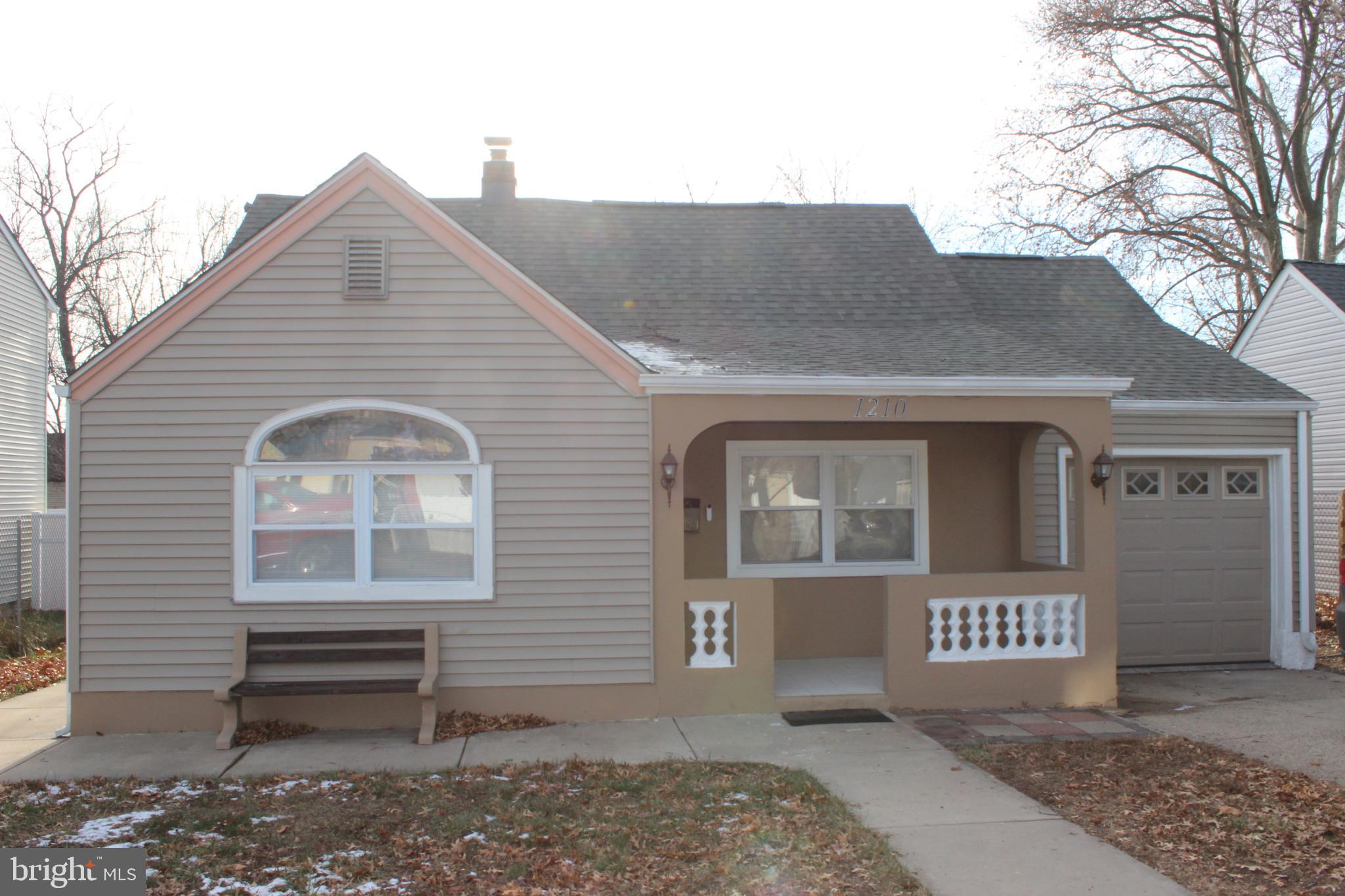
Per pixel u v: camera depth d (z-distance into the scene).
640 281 11.66
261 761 7.38
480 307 8.47
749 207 13.50
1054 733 8.11
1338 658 11.71
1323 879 5.18
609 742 7.82
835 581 10.55
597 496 8.52
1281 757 7.40
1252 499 11.31
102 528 8.20
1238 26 20.95
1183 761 7.30
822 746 7.71
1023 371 9.01
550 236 12.49
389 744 7.86
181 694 8.20
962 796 6.51
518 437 8.47
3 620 14.38
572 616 8.49
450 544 8.47
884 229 13.10
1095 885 5.11
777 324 10.93
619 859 5.41
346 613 8.33
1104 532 9.21
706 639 8.75
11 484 17.66
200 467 8.27
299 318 8.35
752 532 10.52
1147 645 11.05
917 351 9.71
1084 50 22.34
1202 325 23.98
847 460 10.66
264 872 5.27
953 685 8.95
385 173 8.39
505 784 6.76
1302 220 22.02
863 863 5.34
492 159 13.25
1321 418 16.92
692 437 8.56
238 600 8.23
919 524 10.62
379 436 8.44
